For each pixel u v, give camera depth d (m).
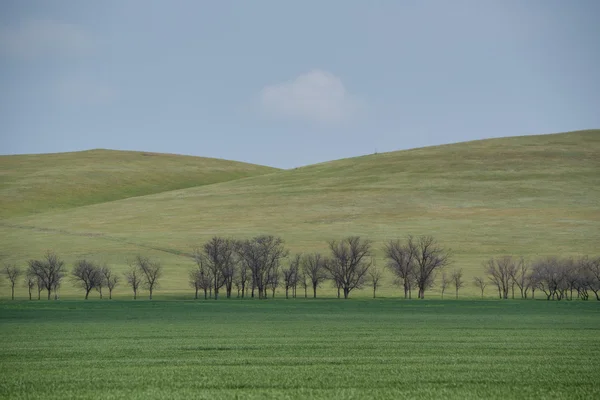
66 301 99.50
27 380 26.20
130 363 30.86
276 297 114.81
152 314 68.44
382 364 30.23
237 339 41.91
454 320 58.34
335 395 23.12
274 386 24.77
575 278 107.38
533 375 27.08
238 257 122.00
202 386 24.81
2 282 128.88
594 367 29.30
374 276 123.44
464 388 24.38
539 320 57.72
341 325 53.25
